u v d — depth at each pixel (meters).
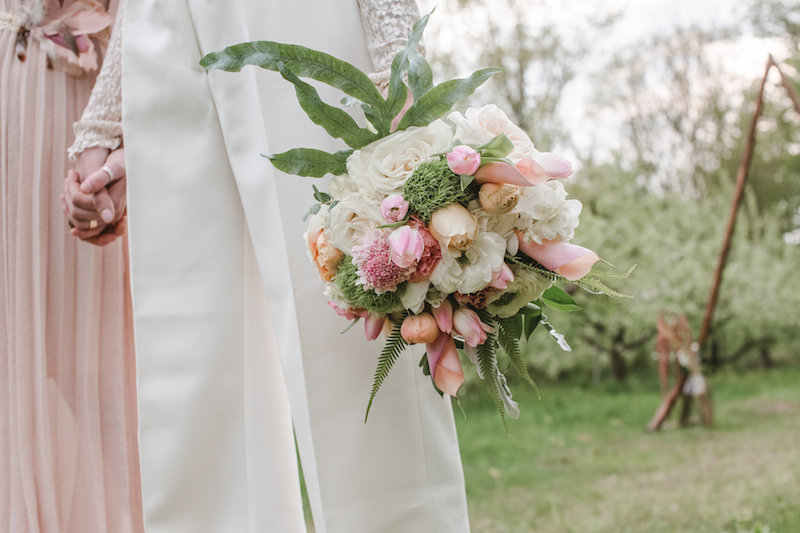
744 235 8.60
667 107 8.75
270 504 1.23
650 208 8.58
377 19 1.14
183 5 1.22
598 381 8.24
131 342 1.56
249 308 1.24
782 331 8.77
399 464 1.14
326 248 0.99
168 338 1.21
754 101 9.12
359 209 0.95
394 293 0.95
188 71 1.22
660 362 6.20
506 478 4.88
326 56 1.00
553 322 8.10
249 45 0.99
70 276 1.48
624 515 3.80
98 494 1.46
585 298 8.25
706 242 8.53
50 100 1.48
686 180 8.80
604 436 6.03
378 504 1.12
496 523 3.83
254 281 1.25
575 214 0.95
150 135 1.23
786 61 7.04
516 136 0.96
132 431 1.53
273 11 1.15
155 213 1.22
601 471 4.91
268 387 1.25
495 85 8.05
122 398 1.51
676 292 8.30
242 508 1.21
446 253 0.91
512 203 0.90
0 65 1.48
